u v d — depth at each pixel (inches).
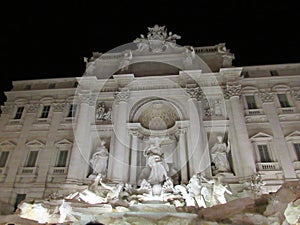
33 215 806.5
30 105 1354.6
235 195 877.2
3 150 1234.6
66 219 706.2
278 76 1263.5
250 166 972.6
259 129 1149.7
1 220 757.3
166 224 633.6
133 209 797.2
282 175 1022.4
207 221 626.8
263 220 609.3
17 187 1124.5
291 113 1169.4
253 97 1240.2
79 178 1038.4
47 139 1242.6
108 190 920.9
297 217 588.7
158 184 941.2
